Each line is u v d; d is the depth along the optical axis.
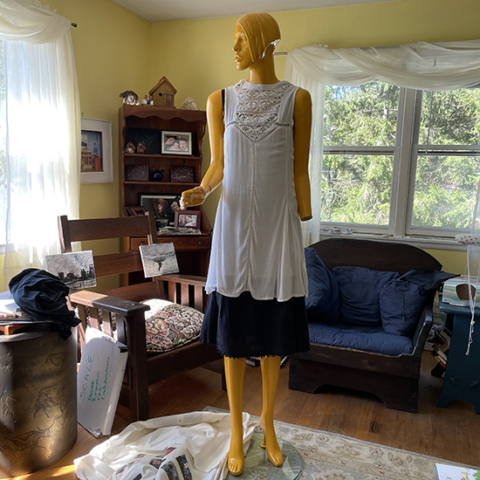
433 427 2.14
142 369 2.00
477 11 2.96
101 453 1.79
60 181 2.79
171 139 3.52
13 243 2.49
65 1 2.93
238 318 1.65
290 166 1.66
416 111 3.23
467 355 2.26
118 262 2.55
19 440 1.69
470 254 2.88
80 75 3.13
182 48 3.77
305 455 1.89
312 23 3.34
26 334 1.66
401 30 3.14
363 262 3.05
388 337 2.38
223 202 1.66
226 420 2.03
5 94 2.42
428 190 3.28
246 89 1.66
